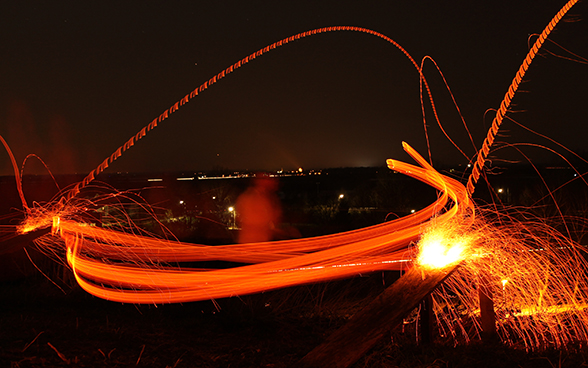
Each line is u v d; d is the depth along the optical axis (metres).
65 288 8.20
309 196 43.97
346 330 4.01
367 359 4.78
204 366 4.56
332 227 28.12
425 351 4.87
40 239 9.02
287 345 5.52
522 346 5.23
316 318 6.85
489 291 5.40
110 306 7.13
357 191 36.47
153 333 5.53
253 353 5.05
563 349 4.99
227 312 6.57
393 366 4.61
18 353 4.17
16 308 6.61
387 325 3.95
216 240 21.77
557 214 17.27
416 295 4.37
